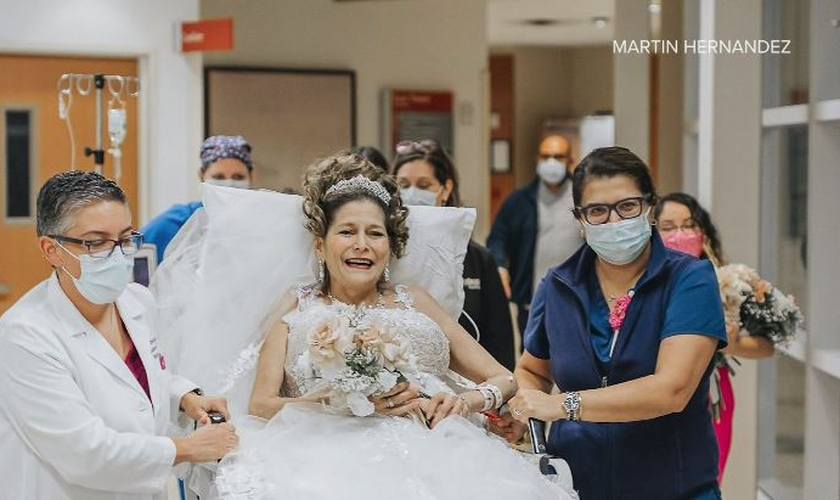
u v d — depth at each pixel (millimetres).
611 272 2859
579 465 2854
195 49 6965
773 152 4707
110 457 2469
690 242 3990
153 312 2891
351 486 2562
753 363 4473
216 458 2625
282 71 9422
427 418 2811
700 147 4562
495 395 2939
